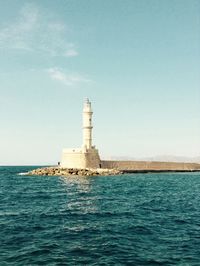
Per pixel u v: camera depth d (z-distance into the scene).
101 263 20.59
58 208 41.16
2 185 77.69
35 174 123.25
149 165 139.75
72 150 119.75
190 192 62.31
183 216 35.97
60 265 20.20
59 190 64.88
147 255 22.12
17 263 20.44
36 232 28.17
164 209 40.78
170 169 145.62
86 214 36.97
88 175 111.50
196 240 25.81
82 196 54.56
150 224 31.61
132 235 27.38
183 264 20.39
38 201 48.03
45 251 22.83
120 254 22.31
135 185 76.31
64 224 31.50
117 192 60.84
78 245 24.36
